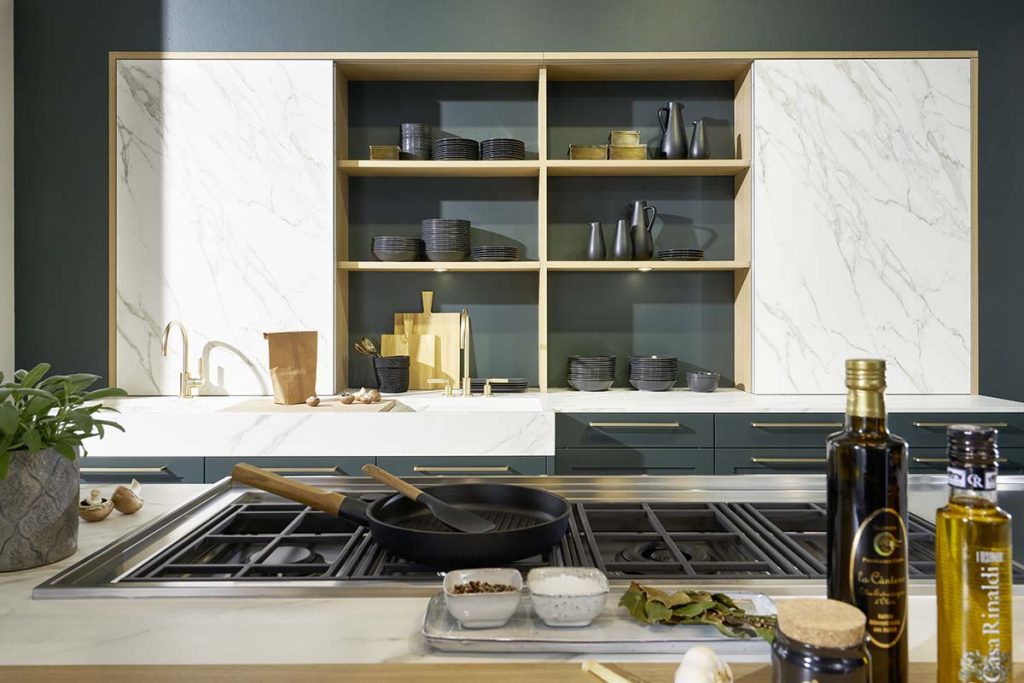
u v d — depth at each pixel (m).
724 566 0.91
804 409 2.88
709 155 3.35
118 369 3.19
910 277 3.21
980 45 3.27
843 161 3.19
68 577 0.87
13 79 3.24
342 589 0.85
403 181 3.51
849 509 0.59
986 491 0.56
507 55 3.19
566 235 3.53
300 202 3.19
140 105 3.17
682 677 0.58
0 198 3.19
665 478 1.38
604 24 3.27
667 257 3.27
